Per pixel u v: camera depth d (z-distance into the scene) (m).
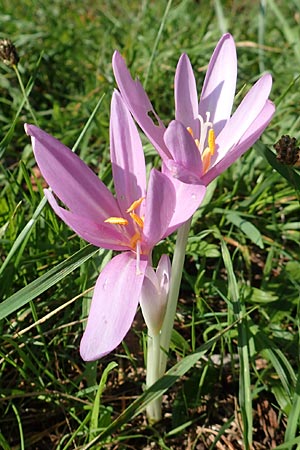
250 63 0.46
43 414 0.25
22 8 0.55
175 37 0.49
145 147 0.35
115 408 0.26
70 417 0.25
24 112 0.41
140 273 0.18
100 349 0.17
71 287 0.28
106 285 0.18
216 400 0.26
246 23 0.54
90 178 0.19
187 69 0.22
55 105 0.40
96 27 0.52
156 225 0.18
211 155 0.20
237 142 0.19
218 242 0.32
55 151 0.19
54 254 0.29
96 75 0.45
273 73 0.43
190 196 0.18
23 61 0.45
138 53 0.47
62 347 0.27
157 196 0.17
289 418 0.21
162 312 0.20
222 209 0.32
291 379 0.25
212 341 0.22
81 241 0.28
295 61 0.46
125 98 0.19
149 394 0.21
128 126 0.20
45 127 0.40
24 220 0.29
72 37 0.50
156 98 0.42
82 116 0.41
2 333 0.26
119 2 0.59
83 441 0.24
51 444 0.24
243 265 0.32
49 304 0.27
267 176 0.34
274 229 0.32
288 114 0.39
